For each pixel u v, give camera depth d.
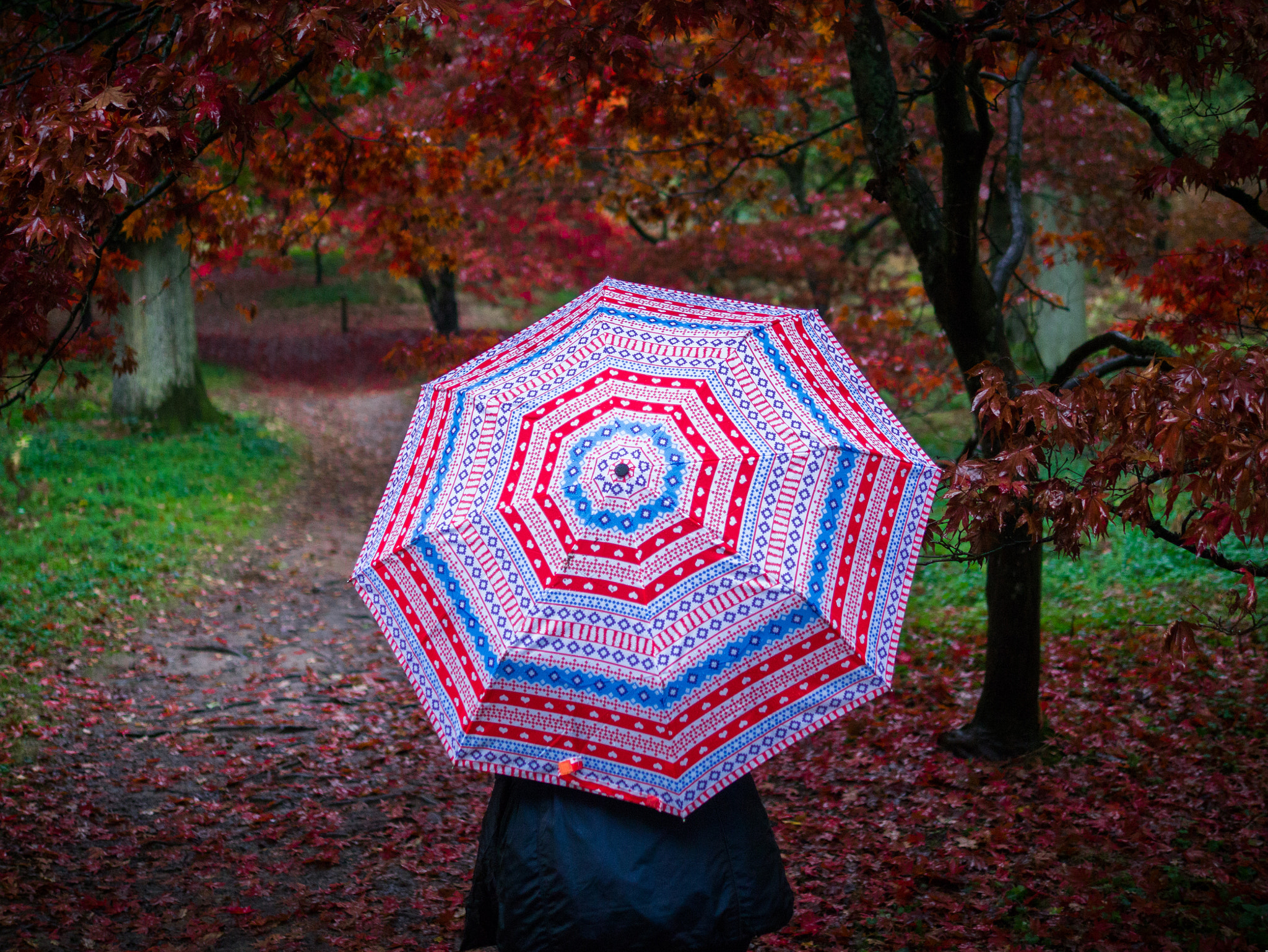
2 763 7.00
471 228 21.14
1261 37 4.39
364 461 19.39
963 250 6.09
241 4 4.28
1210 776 5.84
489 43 8.75
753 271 16.11
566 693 2.73
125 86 4.25
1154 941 4.28
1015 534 5.60
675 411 2.88
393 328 33.78
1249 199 4.73
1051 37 4.98
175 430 18.20
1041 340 18.16
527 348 3.33
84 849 5.90
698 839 2.88
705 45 7.10
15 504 12.77
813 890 5.23
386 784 7.14
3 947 4.73
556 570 2.77
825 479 2.82
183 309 18.34
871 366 10.05
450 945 4.92
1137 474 3.42
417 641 2.95
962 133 5.79
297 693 9.00
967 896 4.93
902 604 2.82
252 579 12.07
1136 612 8.77
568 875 2.82
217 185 7.82
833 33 6.29
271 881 5.61
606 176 12.52
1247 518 2.87
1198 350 5.19
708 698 2.70
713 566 2.74
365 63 4.89
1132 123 15.73
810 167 22.75
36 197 4.00
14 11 6.72
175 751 7.55
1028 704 6.70
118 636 9.75
